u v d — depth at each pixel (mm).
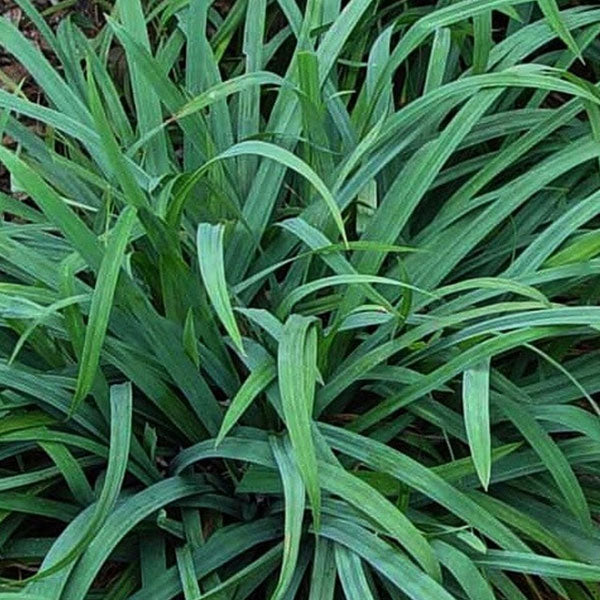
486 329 905
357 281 883
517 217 1025
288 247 1003
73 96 1011
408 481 875
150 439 929
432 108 1003
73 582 842
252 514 944
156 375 928
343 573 867
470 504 871
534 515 943
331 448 902
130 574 919
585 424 908
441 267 968
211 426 940
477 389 873
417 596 834
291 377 848
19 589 890
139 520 880
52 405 919
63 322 922
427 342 956
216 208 998
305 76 969
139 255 918
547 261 951
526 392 972
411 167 960
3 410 911
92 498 917
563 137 1040
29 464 967
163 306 961
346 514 884
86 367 855
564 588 919
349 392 967
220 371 936
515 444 901
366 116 1003
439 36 1034
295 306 972
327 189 917
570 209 962
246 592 902
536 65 980
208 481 944
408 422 948
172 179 923
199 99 951
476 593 844
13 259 931
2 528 924
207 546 899
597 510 946
